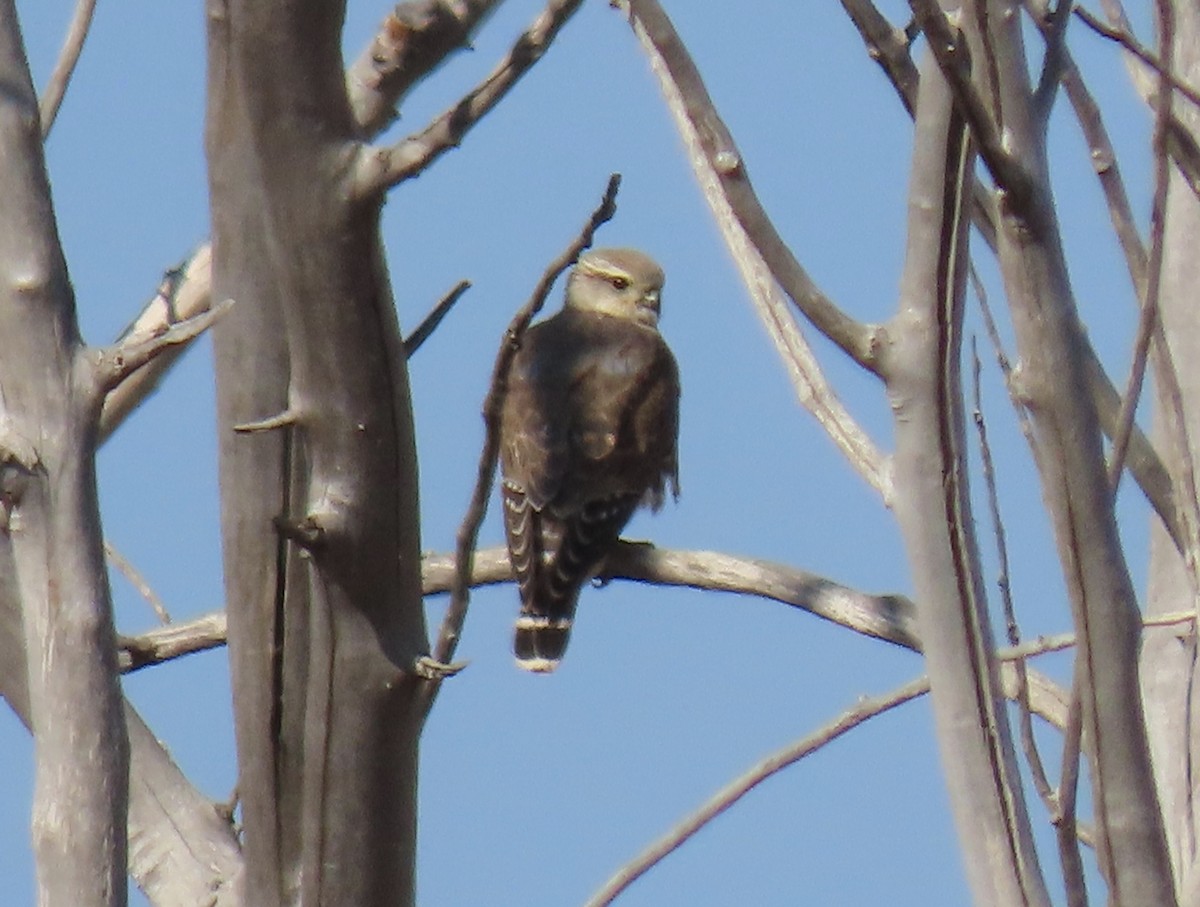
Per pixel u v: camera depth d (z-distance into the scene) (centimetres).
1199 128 1077
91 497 918
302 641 923
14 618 976
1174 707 1067
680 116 1000
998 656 819
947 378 816
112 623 906
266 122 791
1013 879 773
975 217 928
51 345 928
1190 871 857
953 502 812
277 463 920
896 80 829
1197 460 1047
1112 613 780
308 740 888
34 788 882
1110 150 903
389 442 841
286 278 812
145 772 1137
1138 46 846
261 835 934
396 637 868
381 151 790
